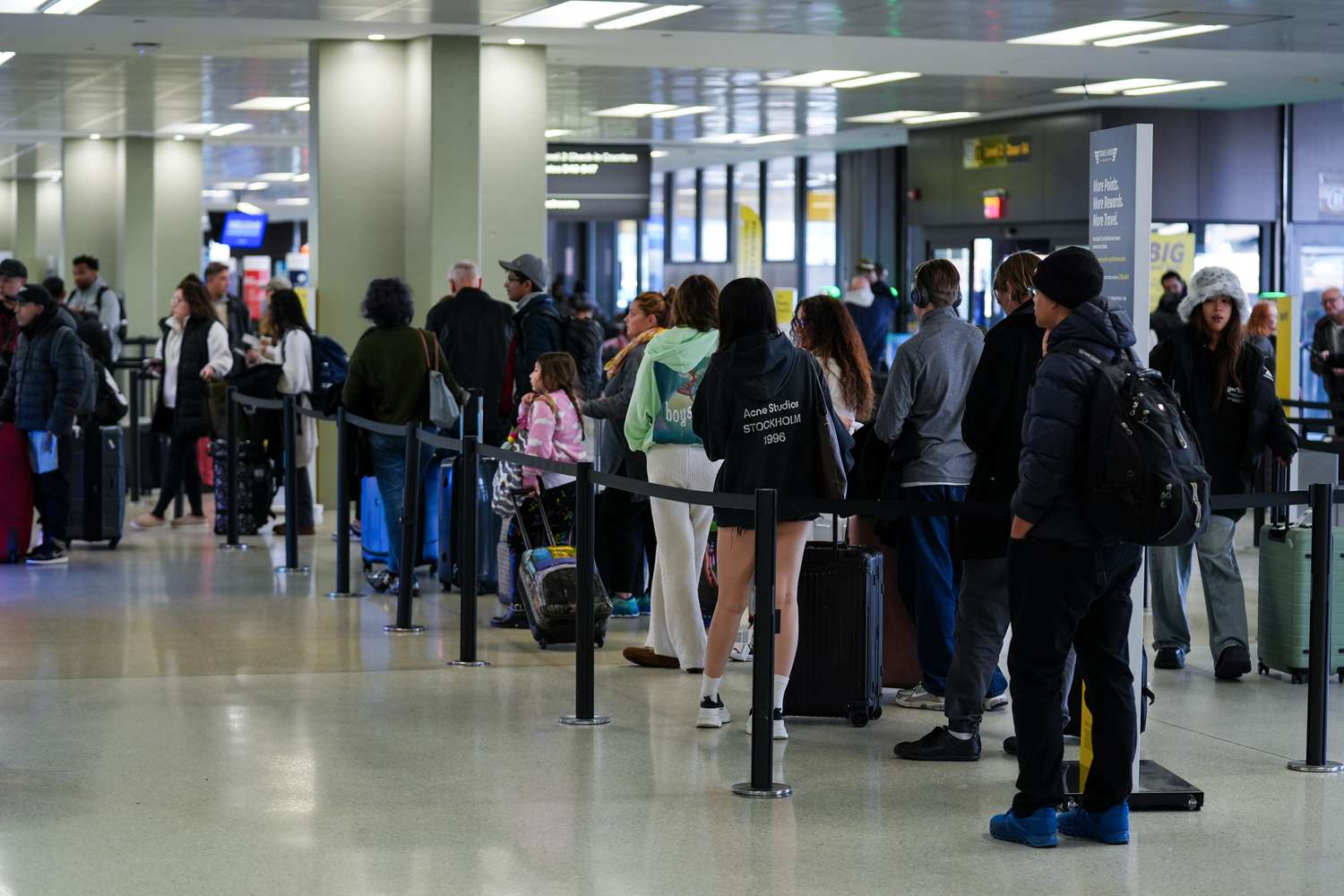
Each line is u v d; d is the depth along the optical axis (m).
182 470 17.98
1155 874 6.50
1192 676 10.55
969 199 30.34
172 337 18.02
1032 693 6.75
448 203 19.17
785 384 8.31
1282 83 23.80
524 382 13.54
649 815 7.22
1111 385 6.40
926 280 8.85
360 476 13.51
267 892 6.18
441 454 13.84
